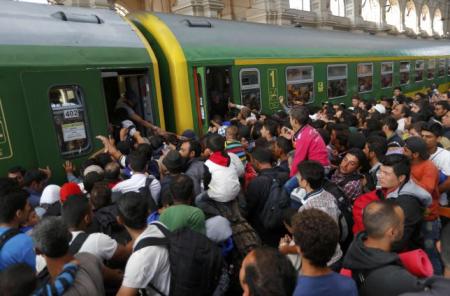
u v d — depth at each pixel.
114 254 2.30
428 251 2.73
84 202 2.37
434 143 3.58
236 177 2.94
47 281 1.80
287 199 3.06
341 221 2.71
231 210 2.88
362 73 11.88
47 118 4.36
